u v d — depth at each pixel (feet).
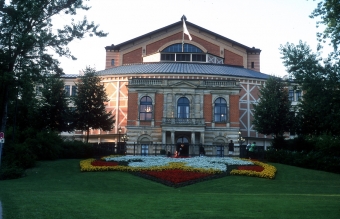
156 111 185.68
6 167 112.06
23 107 164.45
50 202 60.80
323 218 53.98
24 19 113.60
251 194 87.35
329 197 80.79
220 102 187.32
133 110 186.09
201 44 272.92
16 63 118.21
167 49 269.03
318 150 153.07
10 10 109.60
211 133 184.44
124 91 232.53
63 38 120.98
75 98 181.16
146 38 271.90
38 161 136.36
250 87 238.27
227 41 274.16
